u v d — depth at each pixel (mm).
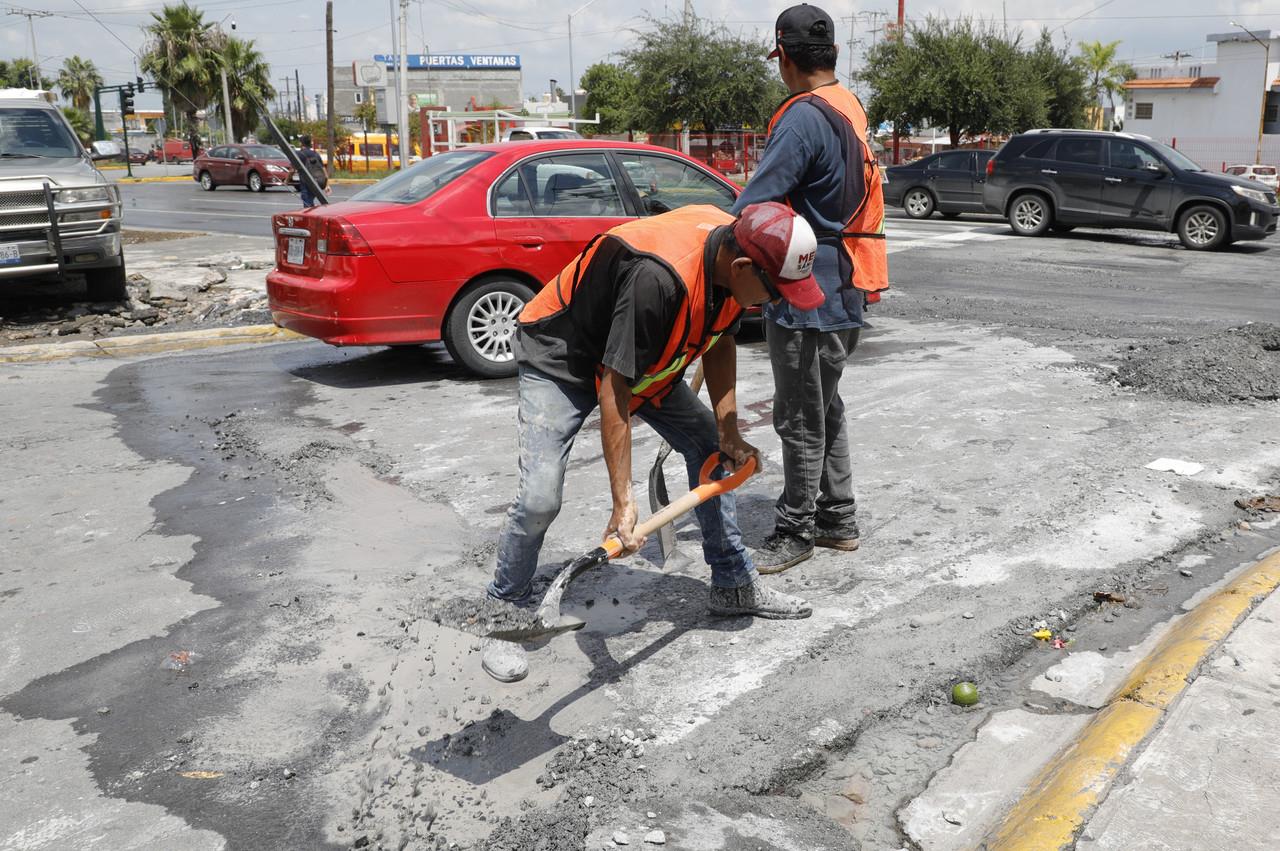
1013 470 5066
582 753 2814
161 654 3432
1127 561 4023
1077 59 39656
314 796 2684
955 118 34188
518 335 3049
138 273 12719
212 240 17062
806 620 3586
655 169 7734
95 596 3873
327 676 3268
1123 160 16781
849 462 4105
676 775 2725
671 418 3303
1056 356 7648
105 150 11188
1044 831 2379
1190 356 7055
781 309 3717
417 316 6988
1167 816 2416
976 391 6590
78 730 3006
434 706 3082
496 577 3150
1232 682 2969
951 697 3123
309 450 5566
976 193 21094
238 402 6742
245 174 33750
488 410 6426
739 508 4676
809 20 3629
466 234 6988
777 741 2881
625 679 3217
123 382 7414
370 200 7375
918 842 2506
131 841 2525
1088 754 2652
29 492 5031
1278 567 3730
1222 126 50062
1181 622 3494
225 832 2551
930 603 3699
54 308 10609
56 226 9703
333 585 3928
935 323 9242
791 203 3662
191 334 8789
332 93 46188
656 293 2680
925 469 5098
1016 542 4215
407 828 2533
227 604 3785
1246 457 5246
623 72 40312
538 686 3184
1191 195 15875
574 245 7320
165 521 4633
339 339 6887
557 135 27578
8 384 7367
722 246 2705
